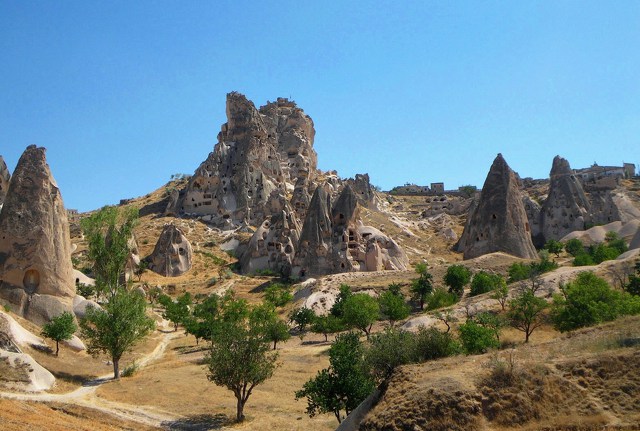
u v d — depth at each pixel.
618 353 25.94
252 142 147.75
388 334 37.06
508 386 24.83
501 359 27.42
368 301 67.94
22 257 60.09
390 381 27.52
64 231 64.25
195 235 129.75
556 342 30.11
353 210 112.56
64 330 53.81
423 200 196.62
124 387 47.25
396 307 70.88
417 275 90.38
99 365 56.03
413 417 23.78
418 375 26.83
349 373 34.84
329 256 106.62
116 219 64.00
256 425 38.09
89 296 75.00
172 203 144.75
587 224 127.38
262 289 99.00
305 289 90.06
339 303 74.62
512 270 81.12
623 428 22.08
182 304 82.19
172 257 113.00
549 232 128.88
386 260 110.81
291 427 37.44
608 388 24.39
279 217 118.19
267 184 143.62
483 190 105.44
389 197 192.88
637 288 56.34
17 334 51.69
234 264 116.69
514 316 51.53
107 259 60.97
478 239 102.81
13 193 62.19
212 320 70.00
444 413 23.77
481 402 24.17
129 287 87.44
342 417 39.56
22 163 63.62
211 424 38.53
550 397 24.44
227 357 39.94
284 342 69.69
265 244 115.56
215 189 143.75
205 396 45.31
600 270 67.56
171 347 69.12
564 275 67.00
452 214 167.88
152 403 43.16
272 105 179.00
